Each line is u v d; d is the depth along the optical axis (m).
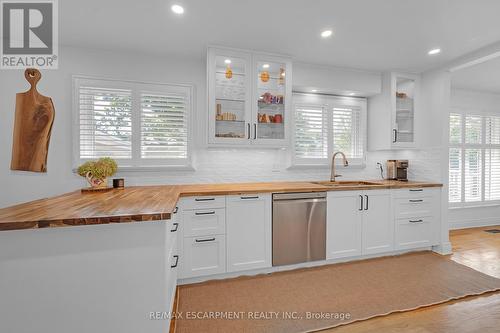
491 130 4.45
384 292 2.14
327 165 3.34
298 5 1.87
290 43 2.49
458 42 2.49
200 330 1.65
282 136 2.83
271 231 2.49
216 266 2.33
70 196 1.83
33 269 1.12
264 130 2.80
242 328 1.68
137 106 2.65
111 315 1.20
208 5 1.86
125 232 1.21
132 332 1.21
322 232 2.65
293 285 2.26
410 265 2.71
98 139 2.54
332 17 2.03
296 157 3.22
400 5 1.87
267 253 2.47
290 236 2.54
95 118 2.54
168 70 2.75
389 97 3.23
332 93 3.31
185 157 2.80
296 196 2.56
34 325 1.12
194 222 2.27
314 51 2.67
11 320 1.10
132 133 2.64
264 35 2.33
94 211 1.24
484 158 4.41
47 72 2.42
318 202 2.63
